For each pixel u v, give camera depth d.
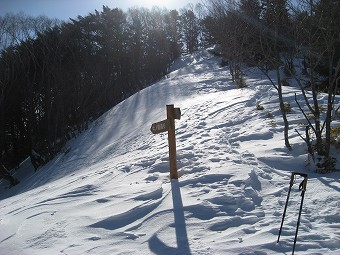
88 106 32.53
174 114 6.86
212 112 13.63
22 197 9.81
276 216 4.94
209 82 24.48
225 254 4.03
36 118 31.44
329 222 4.73
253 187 6.03
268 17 8.09
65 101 31.11
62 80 31.06
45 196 7.80
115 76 39.47
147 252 4.28
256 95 15.02
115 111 25.48
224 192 5.70
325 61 10.79
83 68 33.75
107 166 10.51
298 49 7.41
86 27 39.00
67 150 23.25
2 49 32.16
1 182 30.00
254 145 8.46
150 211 5.48
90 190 7.28
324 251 3.95
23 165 32.50
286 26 7.72
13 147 34.41
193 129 11.80
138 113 21.95
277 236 4.32
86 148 20.67
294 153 7.62
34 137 30.23
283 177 6.49
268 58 8.09
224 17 24.20
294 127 9.34
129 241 4.65
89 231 5.08
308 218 4.83
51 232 5.16
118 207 5.83
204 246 4.26
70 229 5.20
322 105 11.09
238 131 10.08
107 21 41.81
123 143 16.27
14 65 32.16
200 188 6.08
